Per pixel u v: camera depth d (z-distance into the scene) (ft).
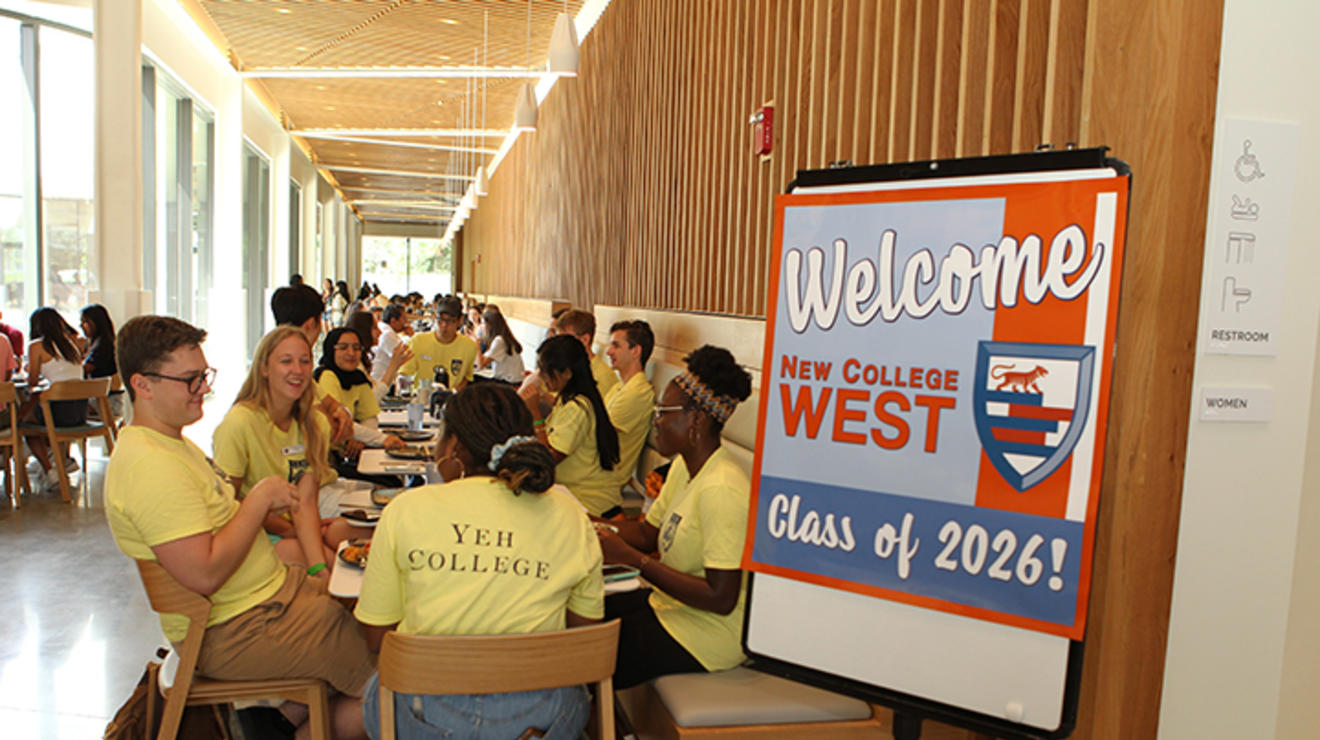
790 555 6.54
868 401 6.27
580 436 13.61
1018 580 5.74
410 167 85.66
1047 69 8.09
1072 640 5.60
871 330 6.28
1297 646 7.00
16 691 10.89
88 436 20.95
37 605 13.76
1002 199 5.84
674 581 8.00
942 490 5.99
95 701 10.72
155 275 35.78
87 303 27.40
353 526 9.94
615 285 27.71
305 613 8.03
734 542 7.77
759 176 15.15
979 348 5.89
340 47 39.65
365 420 16.38
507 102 50.44
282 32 37.42
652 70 23.26
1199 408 6.60
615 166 27.94
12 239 29.27
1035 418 5.70
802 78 13.61
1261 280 6.61
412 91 48.52
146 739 7.85
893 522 6.16
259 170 61.00
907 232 6.16
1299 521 6.89
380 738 6.54
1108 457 6.67
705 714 7.35
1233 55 6.47
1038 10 8.55
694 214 19.48
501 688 6.28
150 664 8.14
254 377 10.27
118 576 15.19
